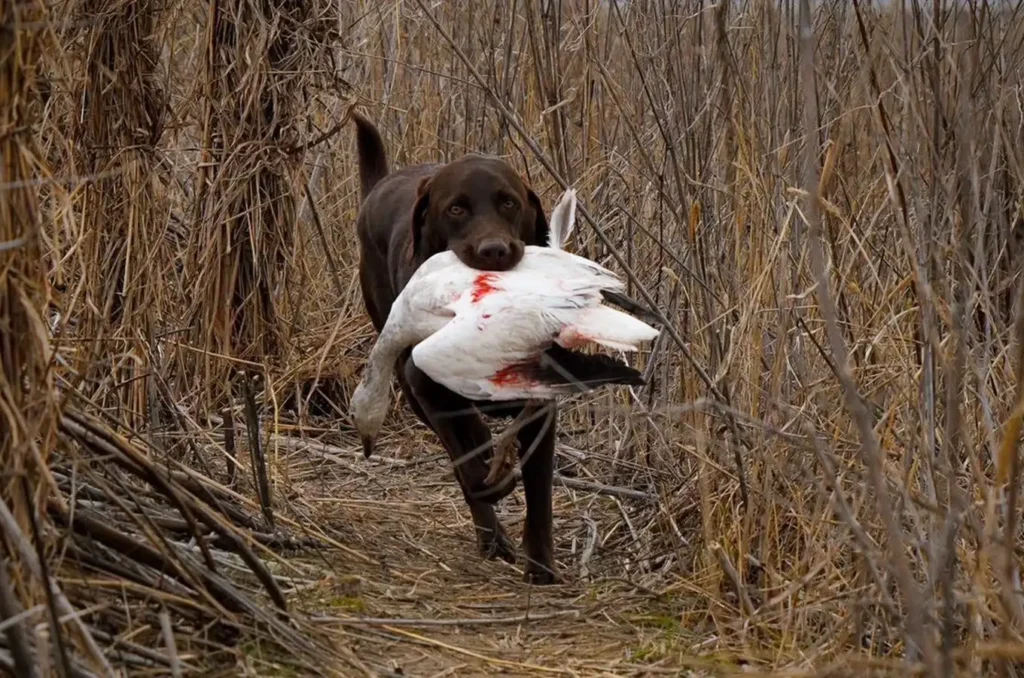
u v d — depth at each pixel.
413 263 4.18
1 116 2.43
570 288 3.08
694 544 3.87
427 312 3.30
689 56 4.36
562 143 5.11
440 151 6.07
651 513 4.41
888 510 2.33
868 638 3.16
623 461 4.74
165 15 4.69
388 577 3.85
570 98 5.02
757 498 3.63
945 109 3.45
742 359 3.71
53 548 2.66
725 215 4.08
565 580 3.97
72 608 2.55
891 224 3.90
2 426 2.49
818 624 3.32
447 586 3.84
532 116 5.52
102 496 3.32
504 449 3.27
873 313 3.65
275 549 3.93
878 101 3.34
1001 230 3.53
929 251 3.23
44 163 2.68
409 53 6.20
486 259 3.60
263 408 5.21
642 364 4.82
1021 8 3.69
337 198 6.28
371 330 5.80
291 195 5.24
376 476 5.00
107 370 4.18
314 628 3.12
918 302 3.44
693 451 3.77
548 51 5.01
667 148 4.23
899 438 3.45
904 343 3.52
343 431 5.54
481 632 3.43
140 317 4.42
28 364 2.50
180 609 2.90
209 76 4.98
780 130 4.09
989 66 3.39
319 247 6.19
